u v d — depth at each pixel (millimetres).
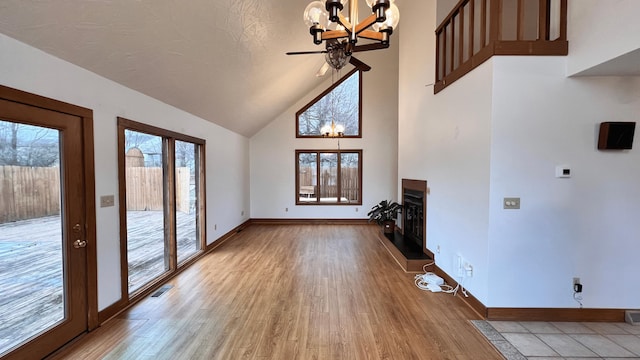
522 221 2660
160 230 3746
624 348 2266
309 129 7801
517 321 2680
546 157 2631
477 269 2881
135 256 3258
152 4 2236
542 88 2609
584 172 2623
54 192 2221
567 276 2666
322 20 2500
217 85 4102
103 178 2658
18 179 1984
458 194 3299
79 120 2402
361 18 5305
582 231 2646
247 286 3527
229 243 5676
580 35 2443
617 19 2113
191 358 2156
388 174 7719
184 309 2926
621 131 2529
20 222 2000
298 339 2406
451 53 3488
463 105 3174
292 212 7801
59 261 2260
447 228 3607
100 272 2615
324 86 7648
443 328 2572
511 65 2609
